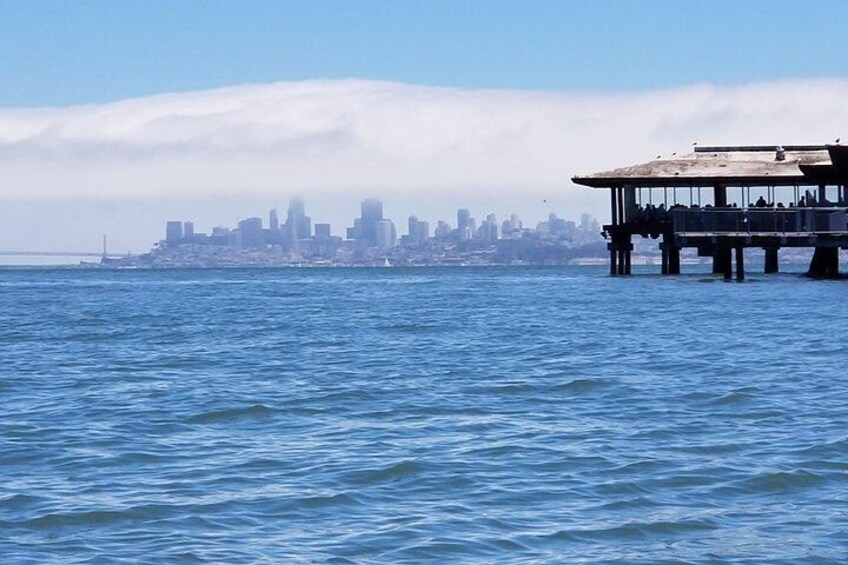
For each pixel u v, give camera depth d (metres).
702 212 99.50
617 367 44.78
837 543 19.27
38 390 40.59
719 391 37.16
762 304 79.56
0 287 167.75
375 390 38.91
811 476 24.06
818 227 97.62
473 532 20.17
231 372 45.72
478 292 125.12
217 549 19.30
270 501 22.55
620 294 100.44
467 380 41.41
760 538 19.64
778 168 113.00
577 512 21.47
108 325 75.62
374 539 19.77
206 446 28.64
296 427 31.44
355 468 25.39
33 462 26.88
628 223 115.69
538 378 41.62
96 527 20.83
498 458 26.27
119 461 26.83
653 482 23.78
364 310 90.56
